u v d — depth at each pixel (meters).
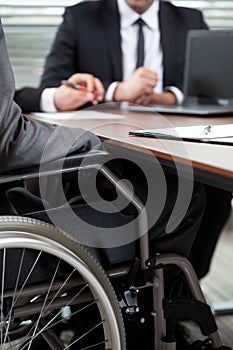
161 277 1.31
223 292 2.39
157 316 1.33
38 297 1.20
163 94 2.28
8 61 1.09
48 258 1.18
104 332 1.20
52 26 2.86
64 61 2.42
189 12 2.61
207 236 1.81
